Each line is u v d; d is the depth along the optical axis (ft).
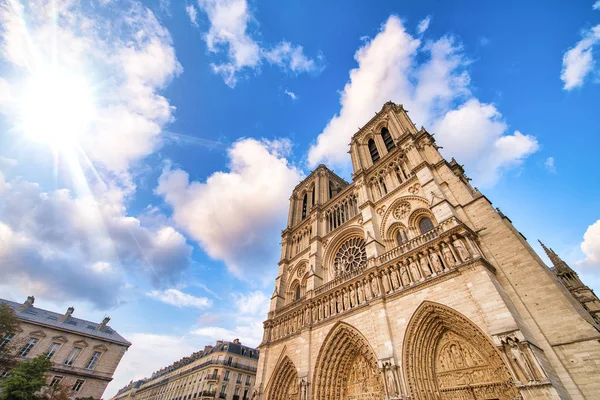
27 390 99.60
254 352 286.66
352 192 157.99
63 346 200.44
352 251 137.28
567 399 54.34
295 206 223.71
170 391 307.78
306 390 101.35
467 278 75.46
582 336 59.00
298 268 168.86
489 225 86.99
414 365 78.02
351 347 103.50
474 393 68.64
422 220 109.70
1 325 132.77
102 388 201.26
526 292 70.85
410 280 90.43
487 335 66.64
